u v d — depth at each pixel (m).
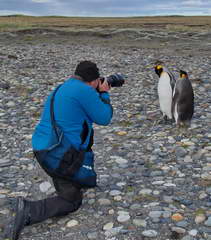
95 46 24.77
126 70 14.14
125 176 4.96
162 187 4.55
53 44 26.02
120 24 46.50
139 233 3.61
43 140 3.70
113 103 9.05
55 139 3.64
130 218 3.89
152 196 4.34
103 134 6.86
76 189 3.90
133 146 6.14
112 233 3.63
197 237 3.48
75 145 3.69
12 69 14.09
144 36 29.53
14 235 3.52
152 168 5.20
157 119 7.65
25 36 30.34
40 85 11.20
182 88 6.64
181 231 3.58
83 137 3.81
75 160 3.68
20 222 3.57
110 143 6.34
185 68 14.24
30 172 5.23
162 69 7.34
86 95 3.70
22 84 11.27
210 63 15.61
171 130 6.84
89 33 30.86
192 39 27.78
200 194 4.32
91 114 3.76
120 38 29.23
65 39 29.12
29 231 3.77
